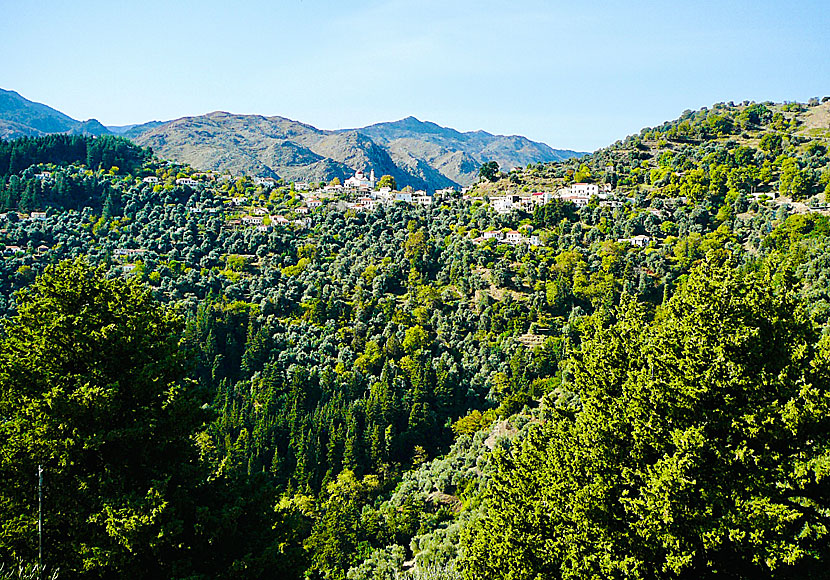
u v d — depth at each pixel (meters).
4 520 13.25
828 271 61.75
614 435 15.99
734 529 12.85
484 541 18.22
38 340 14.71
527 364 83.38
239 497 16.59
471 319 101.31
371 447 73.75
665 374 15.23
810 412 13.42
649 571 14.47
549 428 19.17
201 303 102.94
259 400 81.50
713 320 15.00
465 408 84.31
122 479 14.27
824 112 197.38
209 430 71.44
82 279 16.23
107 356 15.17
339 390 84.94
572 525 15.75
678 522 13.84
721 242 105.75
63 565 13.09
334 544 51.47
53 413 13.50
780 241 93.44
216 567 15.07
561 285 101.62
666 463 13.79
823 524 13.59
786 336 14.84
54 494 13.82
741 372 14.29
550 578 15.95
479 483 46.88
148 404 15.63
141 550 13.30
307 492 66.31
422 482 59.41
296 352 94.75
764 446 14.08
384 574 41.72
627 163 180.25
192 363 17.75
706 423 14.51
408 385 86.44
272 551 15.36
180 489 15.41
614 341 17.42
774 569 13.31
